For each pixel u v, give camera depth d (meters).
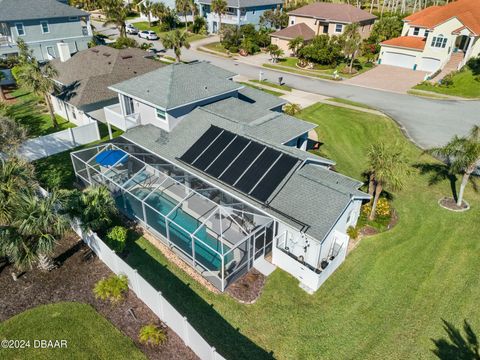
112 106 32.94
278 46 69.12
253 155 22.50
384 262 20.58
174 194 24.19
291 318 17.25
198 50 70.75
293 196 19.98
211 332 16.53
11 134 27.19
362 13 71.81
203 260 19.88
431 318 17.25
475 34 53.00
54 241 17.77
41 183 27.48
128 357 15.30
